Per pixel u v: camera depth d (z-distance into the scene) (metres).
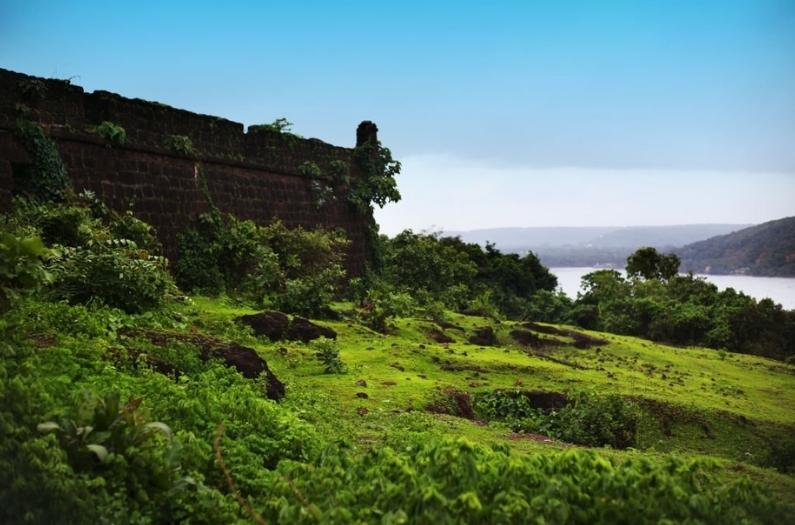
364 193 31.70
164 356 9.29
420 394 12.43
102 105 19.20
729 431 14.69
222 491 6.00
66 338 8.52
